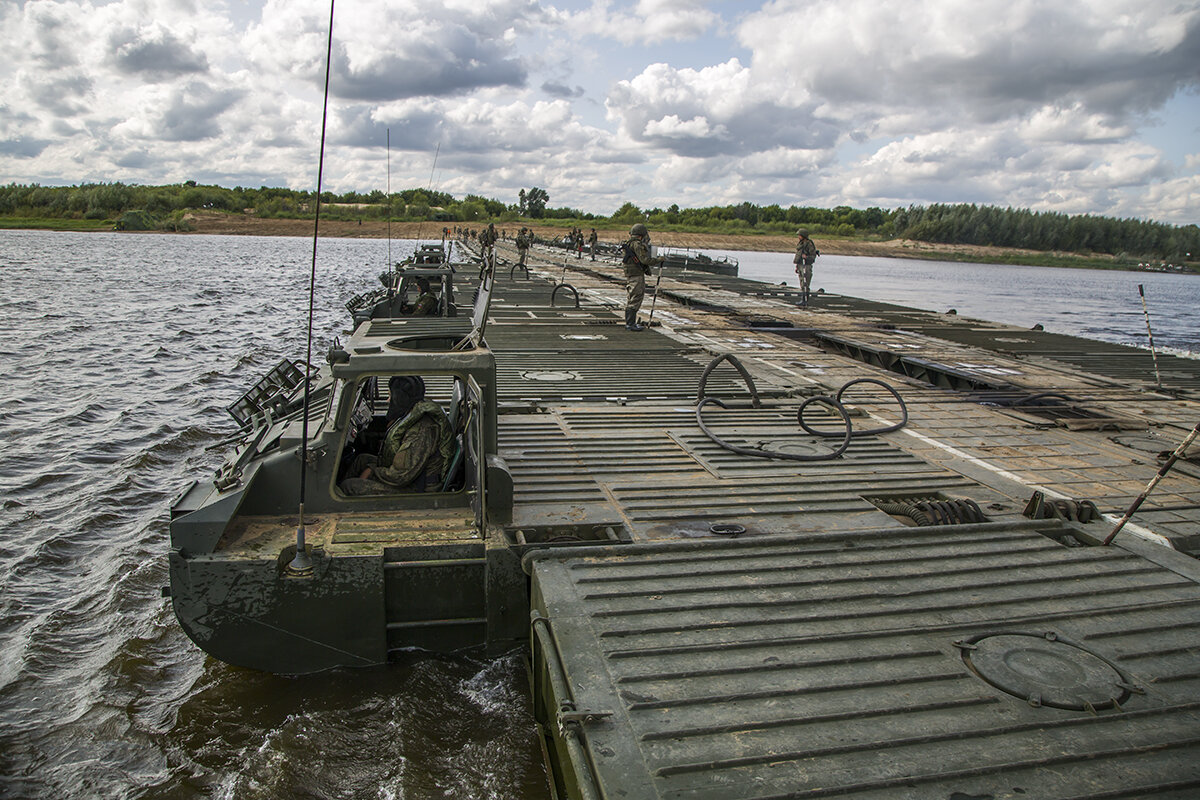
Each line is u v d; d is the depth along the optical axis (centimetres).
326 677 459
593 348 1222
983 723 304
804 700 317
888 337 1519
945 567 443
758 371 1098
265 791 392
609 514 523
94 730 455
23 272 3997
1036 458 714
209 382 1506
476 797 384
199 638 439
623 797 259
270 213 12862
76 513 811
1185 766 282
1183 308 4103
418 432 507
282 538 457
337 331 2297
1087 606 402
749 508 549
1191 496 610
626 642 357
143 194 13175
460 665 470
